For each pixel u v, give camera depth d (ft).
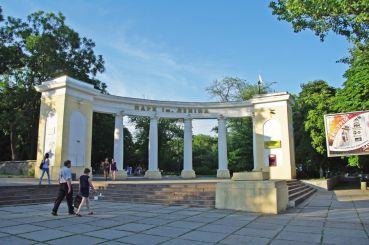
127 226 30.40
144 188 55.06
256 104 90.74
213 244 23.84
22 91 100.37
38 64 103.14
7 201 44.88
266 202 40.29
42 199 49.06
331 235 26.96
